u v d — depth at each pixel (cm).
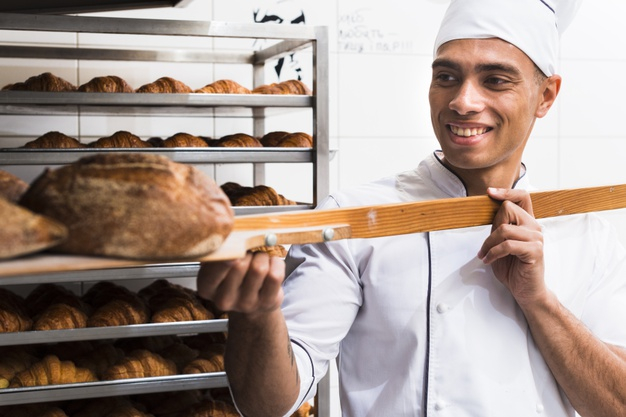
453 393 126
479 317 129
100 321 200
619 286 137
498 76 119
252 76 272
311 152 216
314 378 123
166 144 222
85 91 207
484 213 114
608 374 121
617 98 316
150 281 259
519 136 123
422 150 294
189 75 266
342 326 129
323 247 132
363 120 287
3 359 197
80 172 58
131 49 253
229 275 77
